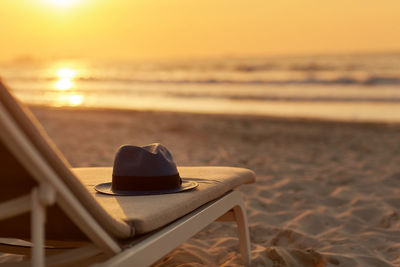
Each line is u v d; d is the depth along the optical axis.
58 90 34.47
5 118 1.12
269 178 5.40
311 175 5.54
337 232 3.42
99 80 44.78
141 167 2.16
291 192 4.67
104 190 2.20
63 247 1.87
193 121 13.98
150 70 57.03
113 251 1.52
